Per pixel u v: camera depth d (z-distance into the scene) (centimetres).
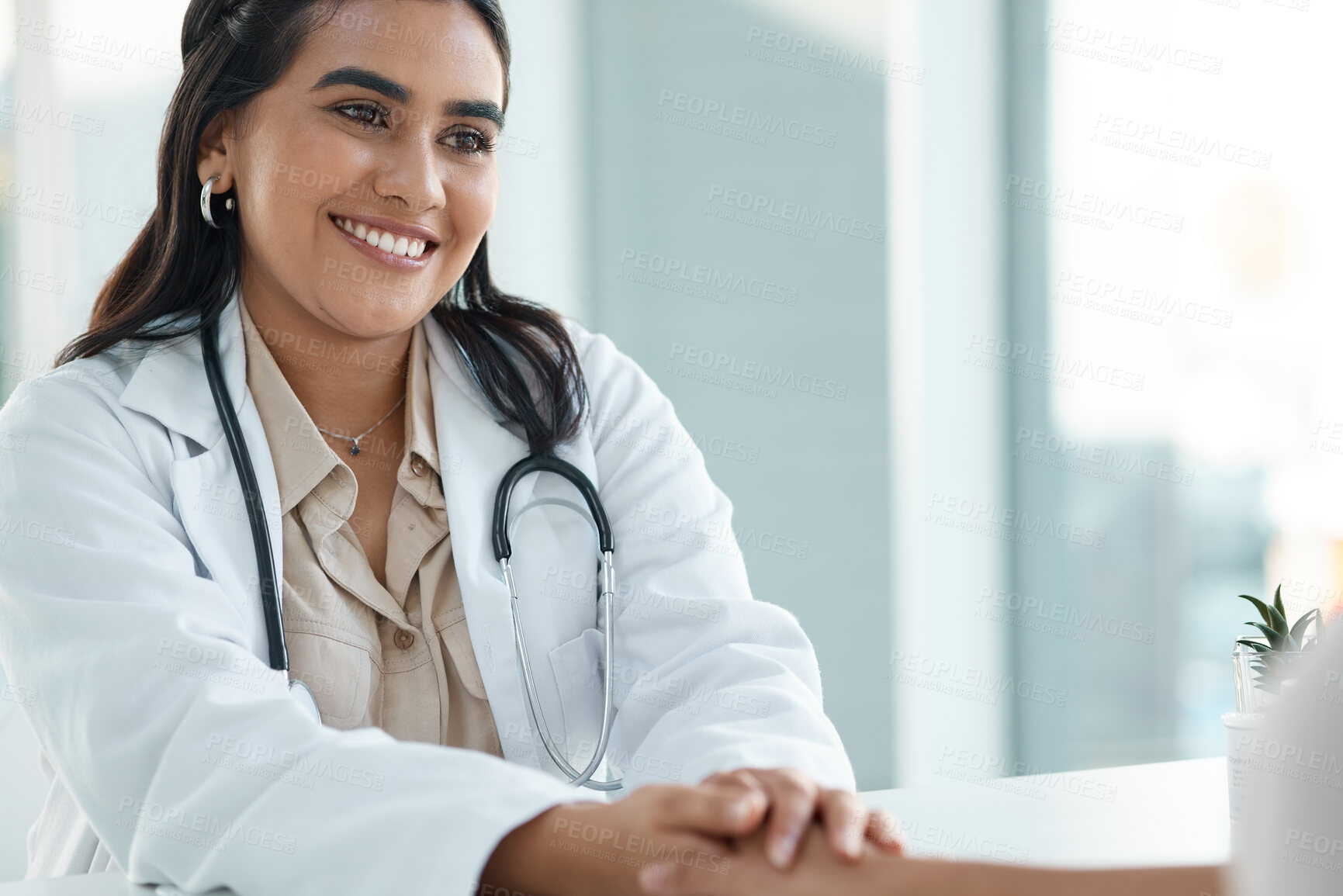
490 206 113
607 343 135
